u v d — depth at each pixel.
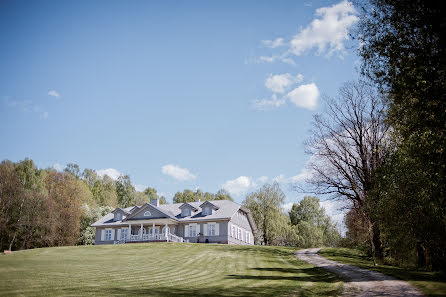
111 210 70.81
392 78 16.53
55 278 19.72
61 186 68.12
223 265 28.62
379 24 17.00
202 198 105.69
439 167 16.98
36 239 58.50
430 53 15.09
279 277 22.61
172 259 32.50
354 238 41.53
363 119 33.34
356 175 34.06
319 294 16.95
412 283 17.70
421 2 14.86
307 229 80.38
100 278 20.72
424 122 16.17
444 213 19.44
